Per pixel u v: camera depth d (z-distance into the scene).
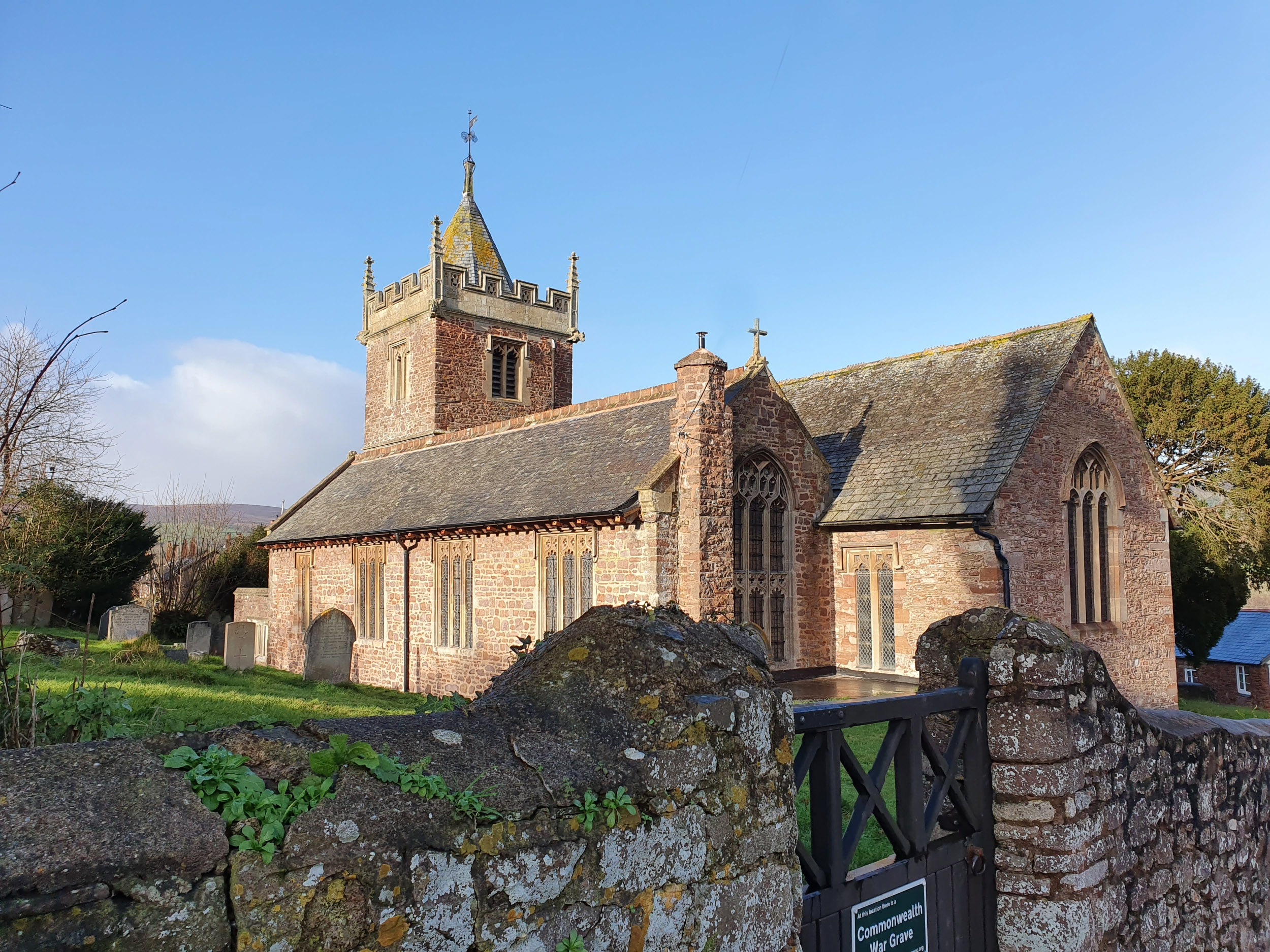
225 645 20.80
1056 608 17.83
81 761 2.01
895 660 18.34
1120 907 5.24
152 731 6.18
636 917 2.75
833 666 19.52
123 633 23.89
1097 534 19.56
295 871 2.05
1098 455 19.66
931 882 4.70
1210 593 29.89
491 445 24.52
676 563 16.42
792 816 3.43
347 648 20.78
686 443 16.50
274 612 29.19
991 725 5.16
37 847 1.74
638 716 2.99
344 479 30.83
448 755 2.52
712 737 3.12
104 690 5.48
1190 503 35.91
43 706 5.14
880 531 18.61
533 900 2.47
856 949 4.18
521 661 3.63
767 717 3.37
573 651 3.24
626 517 16.41
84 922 1.75
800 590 19.12
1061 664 5.08
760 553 18.48
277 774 2.19
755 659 3.57
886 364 23.77
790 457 19.30
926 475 18.69
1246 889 6.56
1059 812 4.93
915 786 4.63
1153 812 5.71
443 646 21.59
